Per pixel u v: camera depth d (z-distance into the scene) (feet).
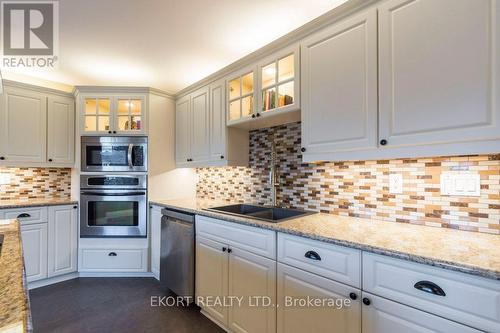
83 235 8.91
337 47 4.94
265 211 7.02
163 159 9.55
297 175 6.94
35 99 8.93
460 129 3.58
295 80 5.65
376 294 3.58
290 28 6.16
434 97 3.81
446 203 4.60
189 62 7.93
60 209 8.70
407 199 5.06
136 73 8.73
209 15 5.64
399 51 4.15
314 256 4.28
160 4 5.22
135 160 9.05
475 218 4.31
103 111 9.27
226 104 7.53
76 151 9.43
